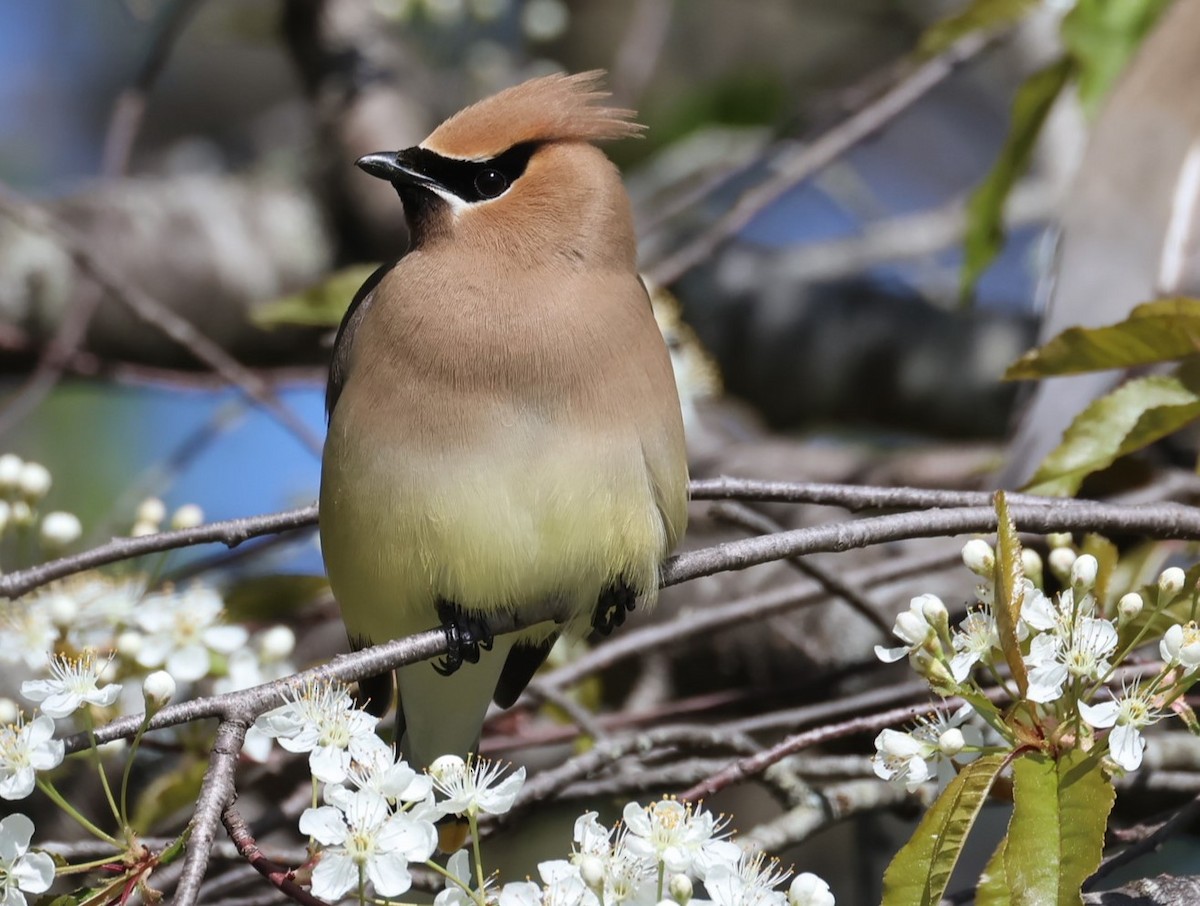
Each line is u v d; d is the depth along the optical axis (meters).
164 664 9.66
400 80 17.67
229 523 9.23
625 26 19.05
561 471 8.84
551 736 10.80
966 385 17.42
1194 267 10.31
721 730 9.90
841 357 17.59
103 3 19.98
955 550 11.41
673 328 13.17
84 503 16.62
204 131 20.16
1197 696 9.84
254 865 6.60
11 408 13.05
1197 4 11.03
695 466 15.16
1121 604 7.27
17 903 6.64
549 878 6.71
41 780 6.92
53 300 16.52
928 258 17.80
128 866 6.79
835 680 11.26
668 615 13.54
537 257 9.16
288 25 17.56
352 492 9.00
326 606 12.18
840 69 19.55
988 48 13.77
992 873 6.64
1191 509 8.51
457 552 8.88
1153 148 10.66
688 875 7.20
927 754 7.13
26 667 11.40
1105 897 7.37
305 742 6.89
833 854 13.20
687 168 17.52
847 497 9.05
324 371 14.20
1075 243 10.56
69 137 19.86
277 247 17.39
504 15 18.05
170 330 12.27
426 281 9.14
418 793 6.76
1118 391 8.92
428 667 9.74
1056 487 8.88
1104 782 6.71
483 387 8.87
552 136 9.45
